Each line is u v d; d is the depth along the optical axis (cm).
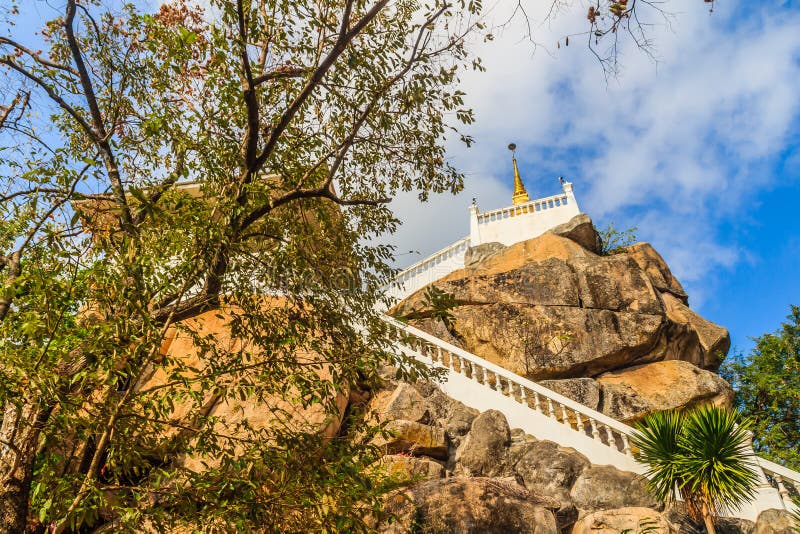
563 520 1073
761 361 2298
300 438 668
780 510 1158
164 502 595
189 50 729
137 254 603
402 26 972
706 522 1047
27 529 615
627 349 1816
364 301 847
